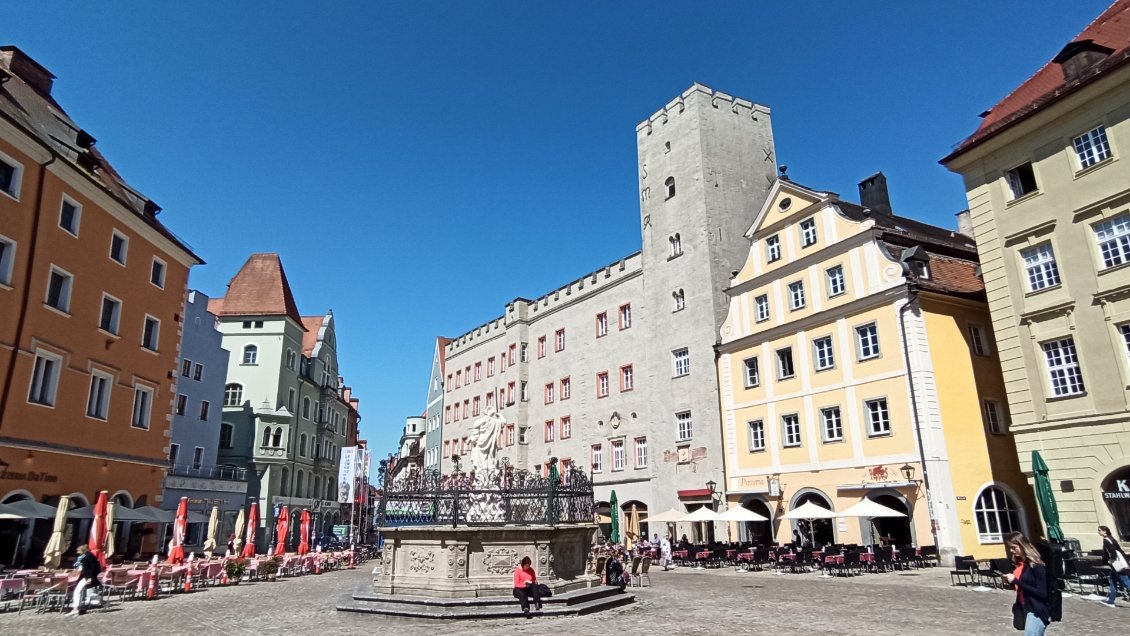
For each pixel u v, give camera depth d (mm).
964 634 12547
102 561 21297
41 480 24875
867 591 19656
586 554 18266
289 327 58500
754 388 34594
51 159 25859
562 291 52281
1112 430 20375
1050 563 16234
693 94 42625
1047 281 22703
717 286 39000
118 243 30453
